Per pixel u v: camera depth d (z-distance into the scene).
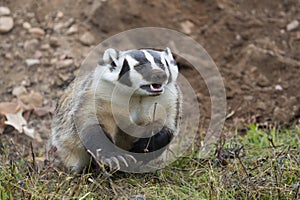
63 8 13.86
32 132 11.28
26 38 13.32
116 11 13.52
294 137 10.47
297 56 13.11
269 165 8.45
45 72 12.77
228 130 10.95
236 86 12.44
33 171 8.41
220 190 7.84
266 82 12.47
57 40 13.27
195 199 7.82
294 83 12.42
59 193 7.84
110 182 8.05
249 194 7.68
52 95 12.34
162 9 13.62
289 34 13.56
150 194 8.00
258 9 14.04
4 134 11.17
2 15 13.59
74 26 13.51
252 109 11.95
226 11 13.68
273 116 11.77
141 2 13.63
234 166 8.50
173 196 8.01
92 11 13.59
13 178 8.17
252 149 9.42
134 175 8.79
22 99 12.16
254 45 13.16
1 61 12.91
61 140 9.06
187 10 13.73
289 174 8.27
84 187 8.01
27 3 13.91
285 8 14.11
